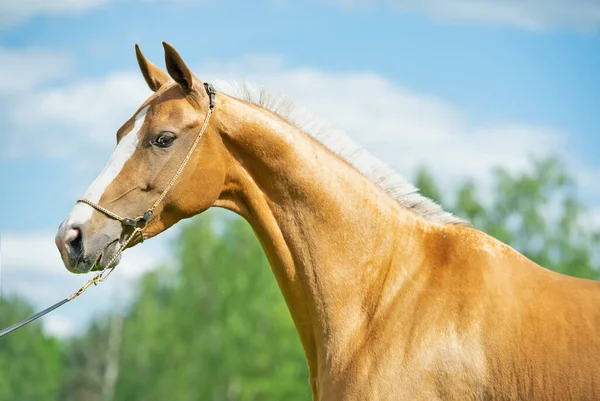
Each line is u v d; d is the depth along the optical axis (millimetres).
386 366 7801
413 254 8273
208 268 50594
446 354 7691
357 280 8250
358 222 8344
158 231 8477
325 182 8367
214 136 8492
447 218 8508
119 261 8320
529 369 7480
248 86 8906
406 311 7984
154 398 51938
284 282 8523
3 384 71250
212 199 8508
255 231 8680
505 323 7680
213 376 48281
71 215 8188
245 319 48219
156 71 8961
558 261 45844
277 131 8453
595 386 7273
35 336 81875
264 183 8484
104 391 73750
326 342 8211
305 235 8359
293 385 44625
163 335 51562
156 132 8344
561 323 7566
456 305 7852
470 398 7598
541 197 46406
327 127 8750
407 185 8656
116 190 8266
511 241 45906
